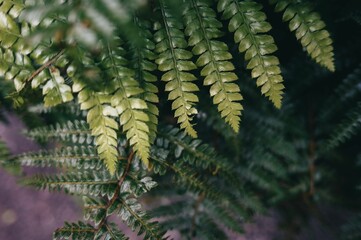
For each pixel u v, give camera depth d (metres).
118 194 0.45
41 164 0.48
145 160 0.41
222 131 0.54
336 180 0.65
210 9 0.42
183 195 0.62
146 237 0.43
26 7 0.40
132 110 0.41
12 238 1.00
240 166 0.61
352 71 0.56
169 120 0.54
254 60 0.41
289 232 0.67
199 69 0.48
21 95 0.42
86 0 0.36
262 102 0.58
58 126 0.49
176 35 0.42
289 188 0.65
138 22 0.41
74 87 0.40
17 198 1.05
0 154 0.53
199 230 0.60
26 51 0.40
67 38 0.38
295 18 0.42
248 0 0.41
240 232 0.59
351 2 0.46
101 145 0.41
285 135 0.63
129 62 0.42
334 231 0.67
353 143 0.62
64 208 1.01
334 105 0.59
